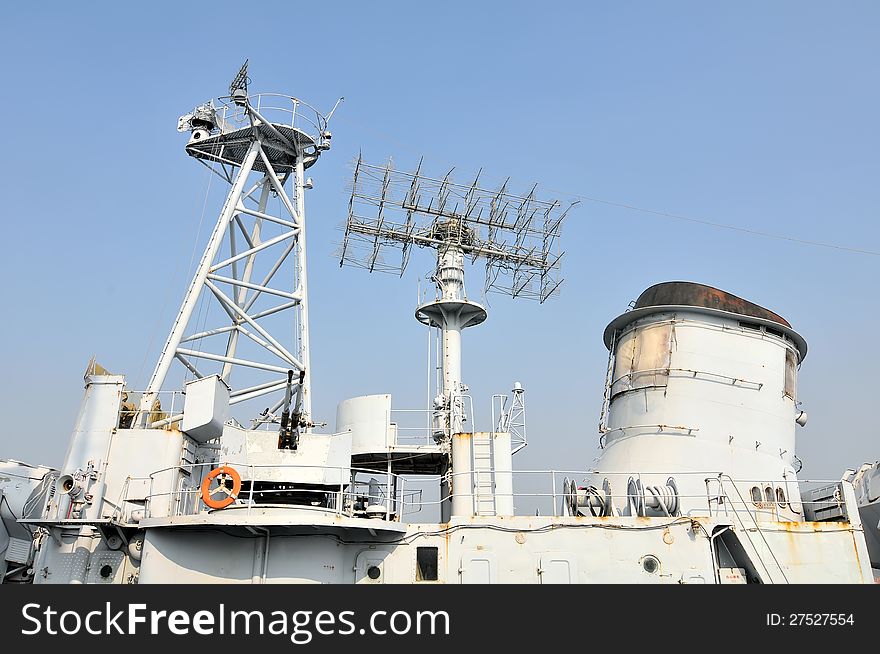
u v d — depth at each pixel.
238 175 28.56
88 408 20.69
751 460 21.28
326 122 31.16
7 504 23.47
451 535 18.25
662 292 23.70
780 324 23.11
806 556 18.42
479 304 26.69
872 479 21.42
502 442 20.95
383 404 24.47
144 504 18.77
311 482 19.20
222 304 27.47
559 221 29.44
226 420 21.69
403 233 28.05
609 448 23.30
